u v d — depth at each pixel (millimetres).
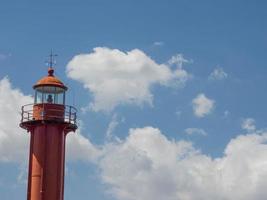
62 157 86625
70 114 87875
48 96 88500
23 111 87562
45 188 84500
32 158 86000
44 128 86188
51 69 89750
